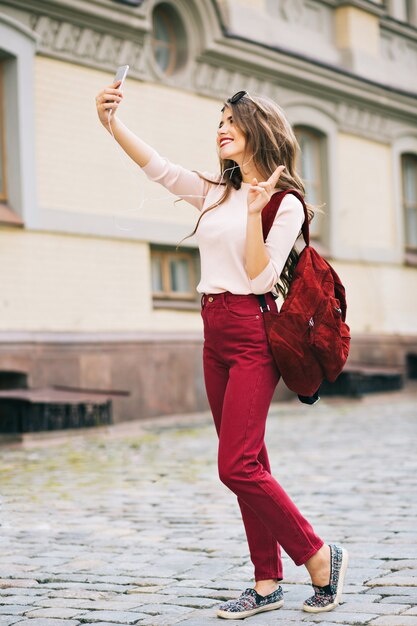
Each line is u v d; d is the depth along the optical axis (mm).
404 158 18625
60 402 9969
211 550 4840
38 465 8195
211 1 13188
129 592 4066
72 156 11500
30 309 10914
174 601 3902
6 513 5957
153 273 12930
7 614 3764
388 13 17953
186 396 12766
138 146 3803
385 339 16906
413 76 18344
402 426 10914
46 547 4996
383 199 17453
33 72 11039
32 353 10727
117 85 3734
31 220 10938
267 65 14375
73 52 11516
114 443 9805
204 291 3639
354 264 16562
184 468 7879
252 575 4297
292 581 4145
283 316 3498
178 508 6070
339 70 15766
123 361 11844
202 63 13391
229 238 3576
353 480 6965
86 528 5484
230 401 3518
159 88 12703
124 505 6211
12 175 10938
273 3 15008
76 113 11562
